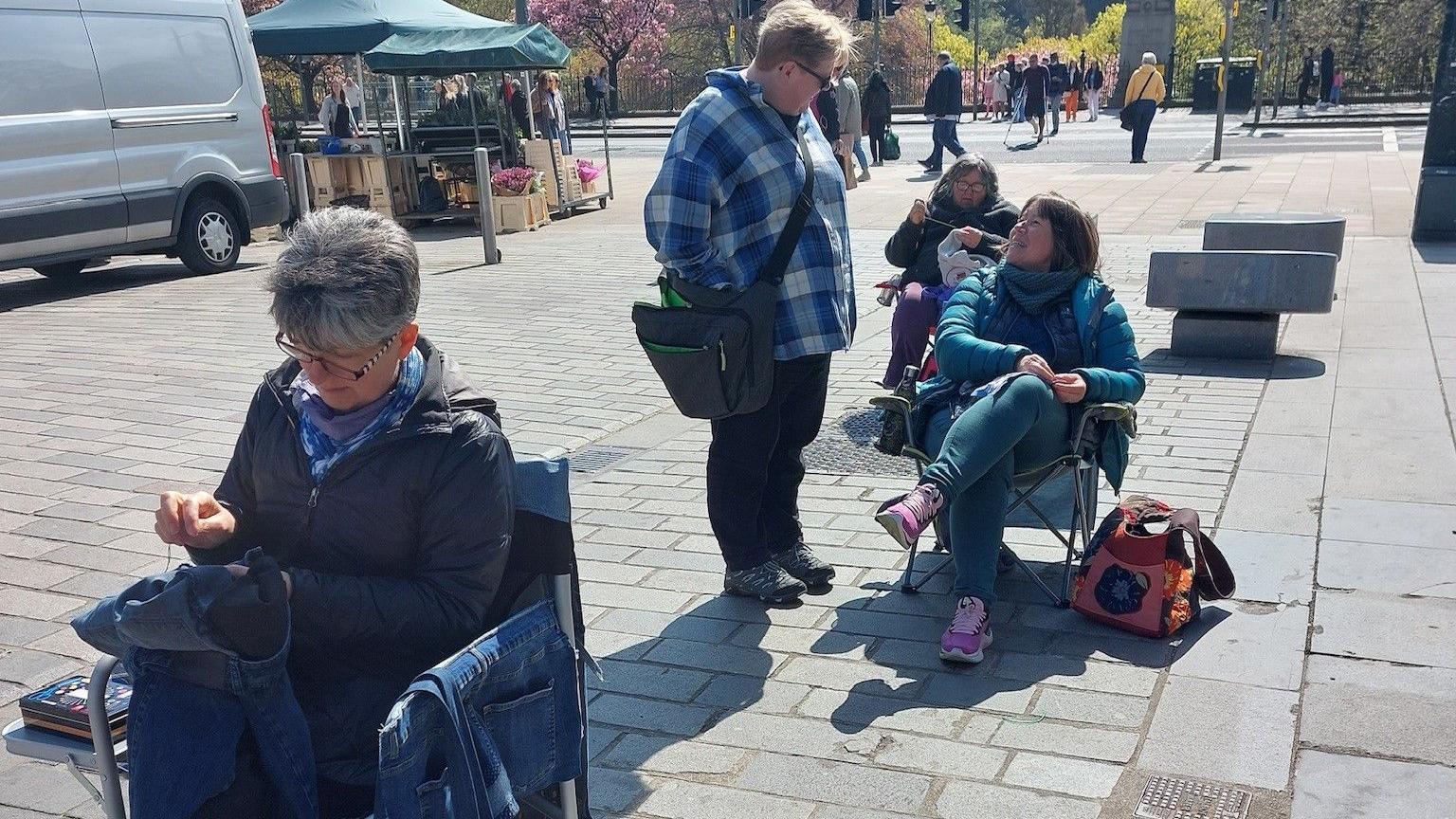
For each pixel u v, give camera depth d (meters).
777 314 3.74
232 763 1.89
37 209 9.91
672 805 2.84
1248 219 7.68
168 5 11.00
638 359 7.64
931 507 3.34
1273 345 6.71
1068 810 2.74
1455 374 6.23
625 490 5.16
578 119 41.59
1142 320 7.97
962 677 3.40
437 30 14.79
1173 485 4.73
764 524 4.09
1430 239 10.48
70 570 4.39
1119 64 40.72
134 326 9.01
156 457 5.74
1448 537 4.12
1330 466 4.88
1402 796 2.72
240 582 1.83
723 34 52.31
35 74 9.88
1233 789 2.78
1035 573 4.09
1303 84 33.06
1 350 8.27
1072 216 3.85
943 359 3.84
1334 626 3.54
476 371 7.42
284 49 15.31
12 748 2.24
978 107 40.44
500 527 2.07
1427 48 39.97
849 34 3.69
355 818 2.04
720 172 3.58
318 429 2.13
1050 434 3.64
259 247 13.60
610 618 3.90
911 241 5.44
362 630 1.98
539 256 12.18
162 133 10.91
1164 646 3.51
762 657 3.59
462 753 1.83
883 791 2.86
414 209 15.78
